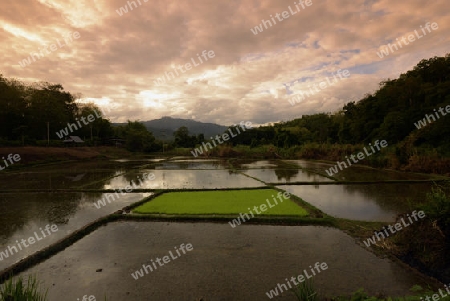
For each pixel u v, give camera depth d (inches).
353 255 205.6
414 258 198.2
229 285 164.7
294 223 280.8
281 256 204.7
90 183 535.8
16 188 482.6
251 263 193.5
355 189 463.5
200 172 724.0
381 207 343.3
